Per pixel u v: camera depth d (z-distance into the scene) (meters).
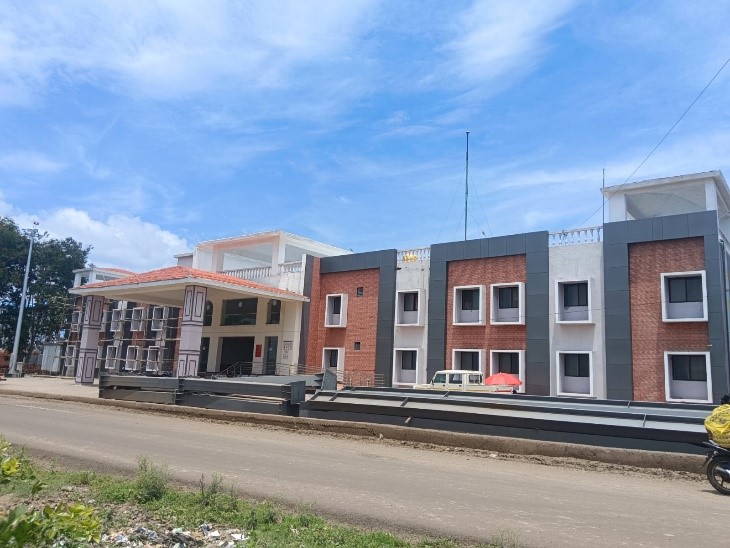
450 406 14.84
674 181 27.25
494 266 29.52
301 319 35.16
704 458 10.67
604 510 7.53
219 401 19.23
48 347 60.53
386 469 10.36
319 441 14.33
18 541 3.19
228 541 5.80
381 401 16.19
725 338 22.70
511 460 12.23
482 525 6.52
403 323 32.28
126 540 5.71
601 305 25.77
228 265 45.00
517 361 28.09
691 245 23.95
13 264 64.00
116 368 47.38
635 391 24.27
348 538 5.80
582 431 12.52
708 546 5.89
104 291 35.09
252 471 9.56
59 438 12.69
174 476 8.85
